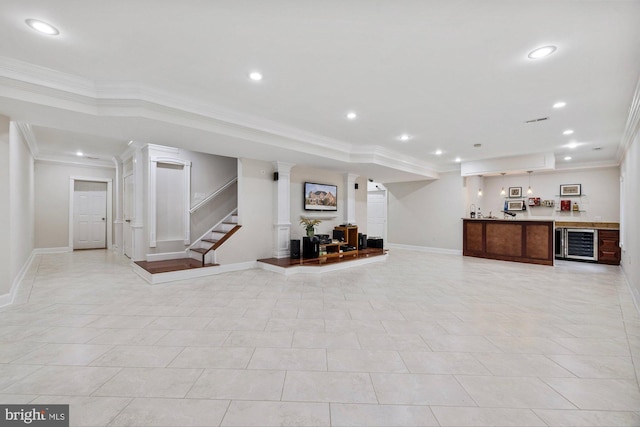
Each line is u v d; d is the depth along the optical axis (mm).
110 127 3684
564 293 4281
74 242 8336
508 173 7422
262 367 2201
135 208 5867
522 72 2818
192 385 1963
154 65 2740
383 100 3535
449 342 2654
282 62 2680
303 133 4926
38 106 2959
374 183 10648
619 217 7012
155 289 4348
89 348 2477
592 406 1781
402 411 1728
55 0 1866
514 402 1817
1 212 3447
